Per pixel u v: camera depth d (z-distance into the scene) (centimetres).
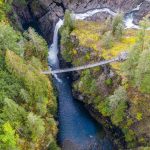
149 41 9069
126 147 9581
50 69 11781
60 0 13288
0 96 7981
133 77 9500
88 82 10506
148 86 9150
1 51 8731
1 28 9012
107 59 10350
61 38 11588
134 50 9162
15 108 7800
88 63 10788
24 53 10169
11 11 11675
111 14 13350
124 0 13538
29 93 8631
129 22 13175
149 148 8850
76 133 10075
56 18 13225
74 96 10850
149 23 8881
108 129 10088
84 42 11056
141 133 9312
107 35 10694
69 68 11175
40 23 13138
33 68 9231
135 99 9400
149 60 8681
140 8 13462
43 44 11088
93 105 10312
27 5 12962
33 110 8600
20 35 10675
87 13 13375
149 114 9288
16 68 8481
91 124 10312
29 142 8025
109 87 10044
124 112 9556
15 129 7800
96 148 9812
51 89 10044
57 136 9831
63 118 10400
